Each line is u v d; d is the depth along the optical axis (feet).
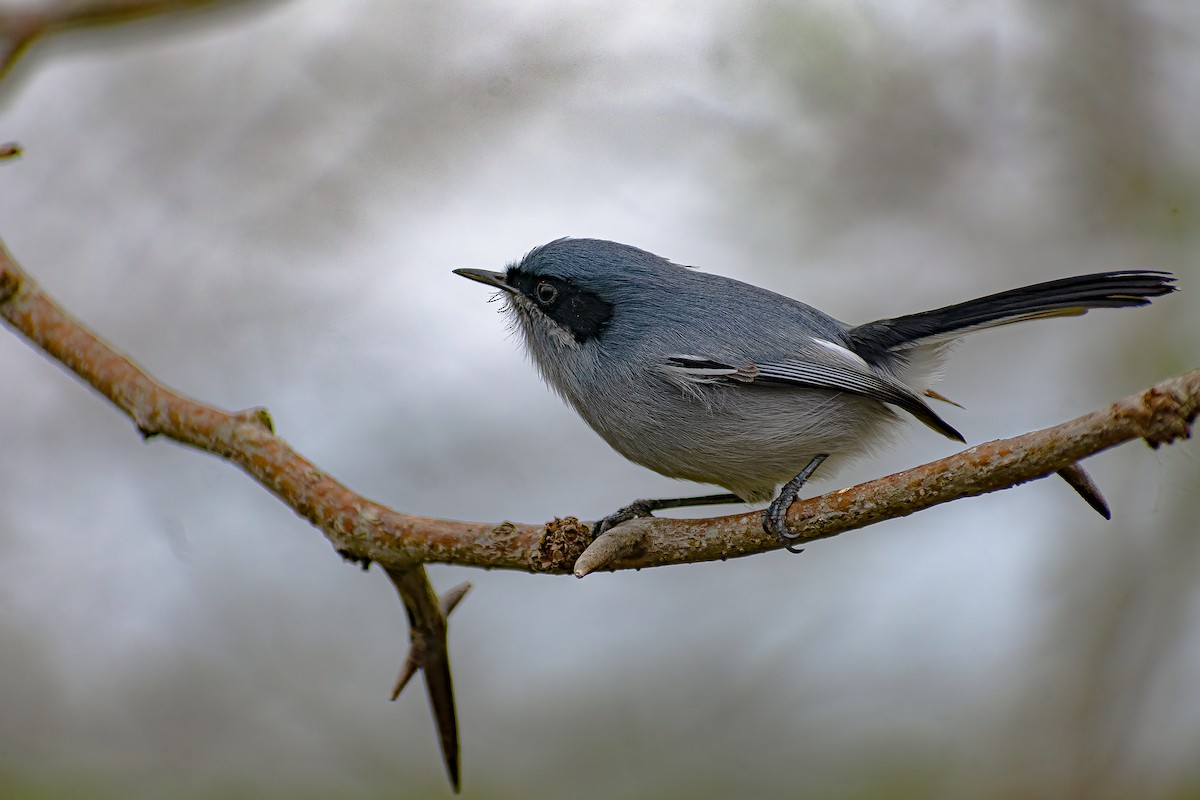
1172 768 41.09
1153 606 42.98
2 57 21.81
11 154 20.95
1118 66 46.09
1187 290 45.42
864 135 46.32
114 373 22.80
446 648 24.72
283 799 41.09
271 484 23.03
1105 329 46.34
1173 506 43.62
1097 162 46.14
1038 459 21.49
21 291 22.89
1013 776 41.81
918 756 42.57
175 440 23.06
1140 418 20.12
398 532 23.06
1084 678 42.73
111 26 22.65
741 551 24.61
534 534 23.82
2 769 40.16
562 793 42.45
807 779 42.63
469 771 42.70
